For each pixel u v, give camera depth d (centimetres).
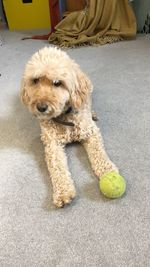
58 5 272
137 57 226
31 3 303
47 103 120
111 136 146
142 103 169
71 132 133
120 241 98
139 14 272
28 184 124
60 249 97
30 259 96
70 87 125
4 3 304
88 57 236
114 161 130
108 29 267
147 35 272
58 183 115
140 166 126
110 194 109
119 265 91
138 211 107
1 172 132
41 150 143
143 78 195
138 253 94
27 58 243
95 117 158
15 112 175
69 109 131
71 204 112
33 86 127
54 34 270
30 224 107
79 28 264
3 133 158
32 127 161
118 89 185
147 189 115
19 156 140
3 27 330
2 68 229
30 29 317
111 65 218
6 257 97
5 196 119
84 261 93
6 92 196
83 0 272
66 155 136
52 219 107
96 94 181
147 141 140
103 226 103
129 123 154
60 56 127
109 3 254
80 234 101
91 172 126
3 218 110
